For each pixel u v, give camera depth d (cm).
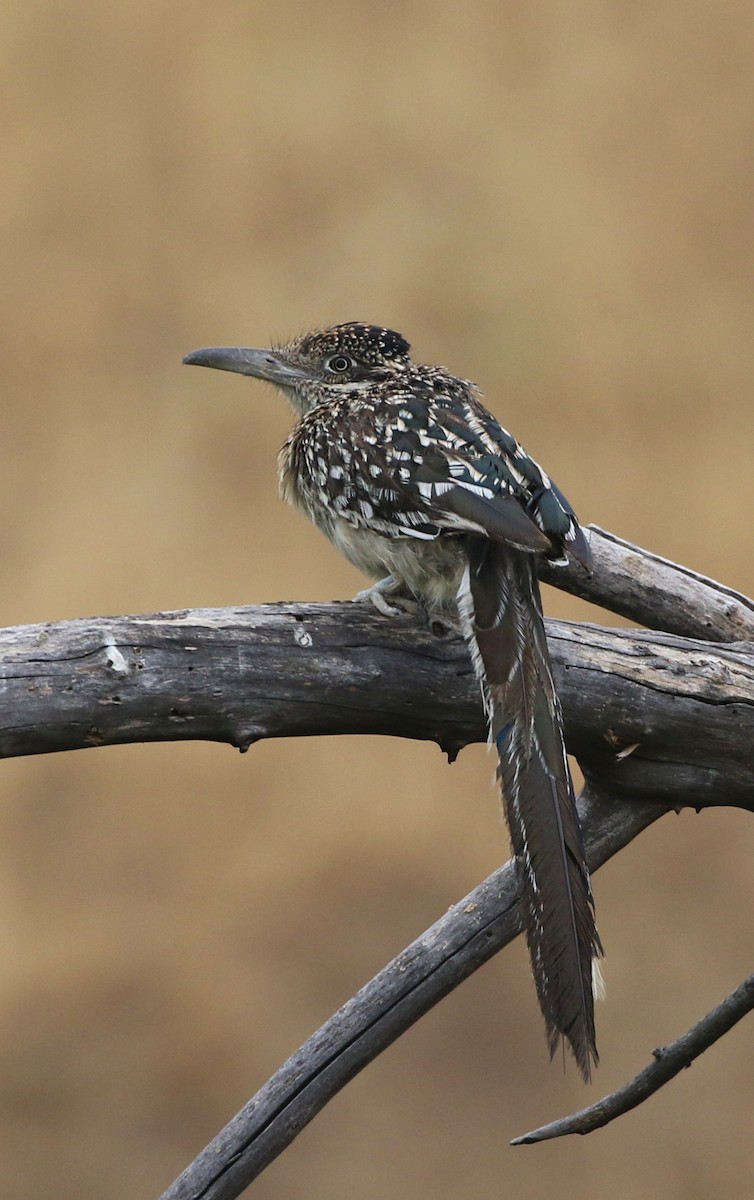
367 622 886
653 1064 891
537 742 884
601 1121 891
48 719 880
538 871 882
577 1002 880
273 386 909
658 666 889
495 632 887
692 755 890
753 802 891
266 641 884
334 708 885
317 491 895
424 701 886
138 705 882
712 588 902
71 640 881
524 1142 891
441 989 891
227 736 884
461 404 895
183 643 883
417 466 891
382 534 891
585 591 902
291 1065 890
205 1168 889
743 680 890
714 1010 890
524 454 892
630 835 893
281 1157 945
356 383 906
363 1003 891
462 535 890
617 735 889
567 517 891
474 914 891
